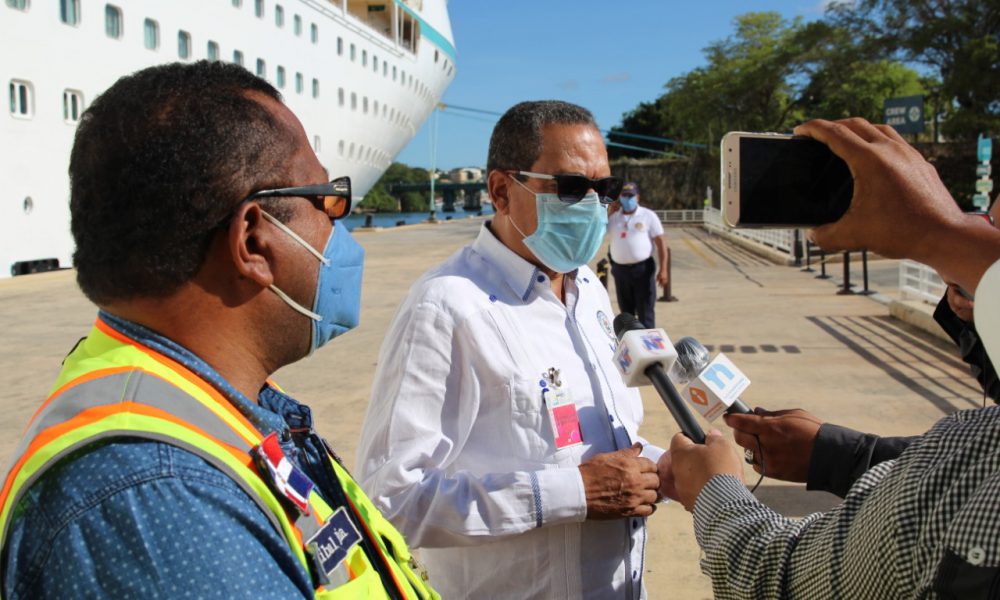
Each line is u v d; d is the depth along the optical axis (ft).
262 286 3.79
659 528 13.17
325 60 94.73
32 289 50.34
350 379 24.27
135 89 3.58
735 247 83.25
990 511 2.86
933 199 3.42
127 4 67.62
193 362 3.59
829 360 25.39
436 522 5.95
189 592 2.86
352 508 4.33
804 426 6.37
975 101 140.77
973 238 3.27
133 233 3.48
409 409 6.24
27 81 60.29
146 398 3.26
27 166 61.05
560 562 6.37
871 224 3.51
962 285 3.33
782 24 197.77
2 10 57.72
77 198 3.57
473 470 6.44
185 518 2.95
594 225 6.87
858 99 181.68
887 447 6.11
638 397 7.63
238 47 79.20
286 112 4.03
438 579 6.96
